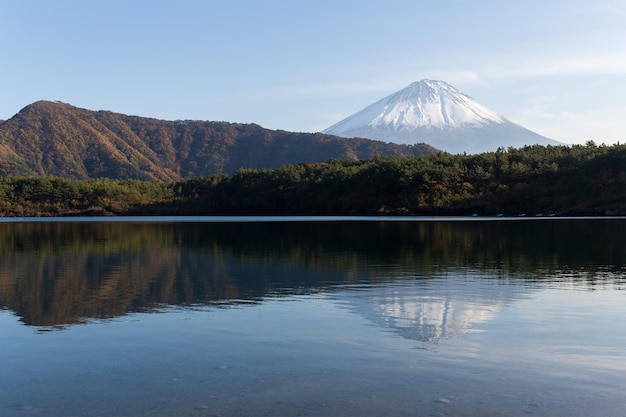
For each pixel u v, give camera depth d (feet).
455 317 55.57
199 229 228.43
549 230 190.90
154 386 37.22
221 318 55.67
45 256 114.11
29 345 46.21
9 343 46.80
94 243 150.10
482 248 127.54
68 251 125.49
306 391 36.19
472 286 73.51
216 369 40.34
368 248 129.80
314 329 51.08
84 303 63.26
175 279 81.30
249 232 201.05
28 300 64.90
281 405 34.12
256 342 46.96
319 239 160.97
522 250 121.70
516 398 34.88
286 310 59.16
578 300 63.57
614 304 61.31
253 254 116.57
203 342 46.96
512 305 61.05
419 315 56.54
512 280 78.33
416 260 103.50
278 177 503.61
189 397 35.40
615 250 120.47
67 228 244.22
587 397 35.01
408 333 49.55
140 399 35.12
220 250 126.41
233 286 74.79
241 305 61.93
